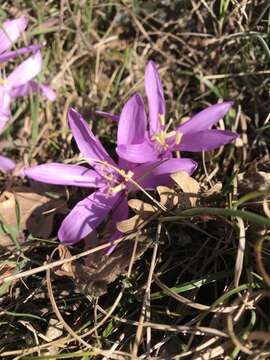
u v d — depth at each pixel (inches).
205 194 5.4
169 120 6.6
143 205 5.2
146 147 5.4
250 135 6.4
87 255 5.3
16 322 5.2
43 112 6.8
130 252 5.1
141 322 4.7
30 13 7.2
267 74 6.5
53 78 6.9
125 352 4.8
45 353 5.0
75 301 5.3
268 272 5.0
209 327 4.7
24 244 5.6
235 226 5.0
